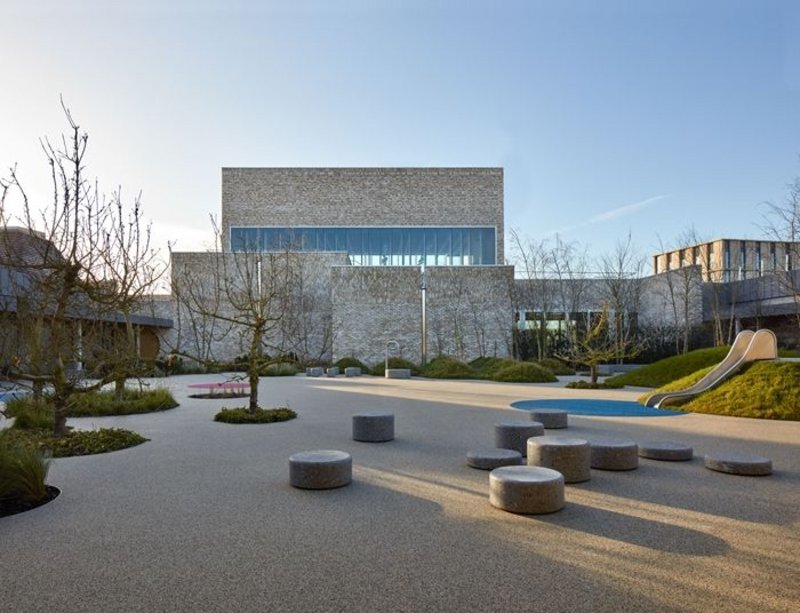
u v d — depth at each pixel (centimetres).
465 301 3559
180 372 3022
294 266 3653
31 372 993
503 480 569
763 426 1139
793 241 2758
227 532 510
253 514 562
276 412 1252
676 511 569
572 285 3881
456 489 656
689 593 386
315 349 3688
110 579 412
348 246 4422
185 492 647
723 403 1339
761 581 405
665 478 709
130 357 1100
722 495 629
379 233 4438
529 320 3847
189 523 536
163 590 393
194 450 898
